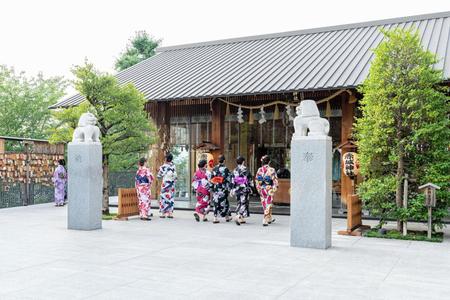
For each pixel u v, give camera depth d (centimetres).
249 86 1528
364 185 1102
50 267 728
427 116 1038
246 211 1281
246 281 646
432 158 1060
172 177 1412
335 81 1388
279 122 1831
